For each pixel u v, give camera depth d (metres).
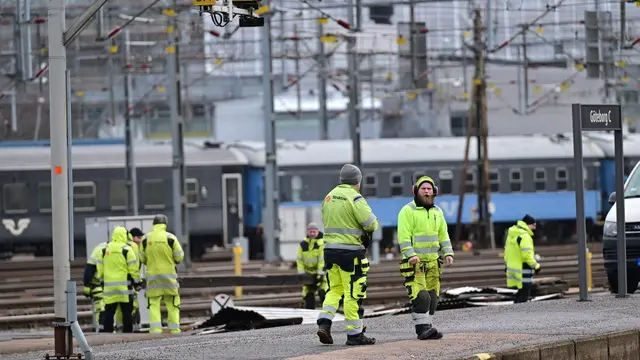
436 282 59.03
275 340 63.22
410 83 183.38
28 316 112.38
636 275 91.06
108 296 91.56
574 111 81.12
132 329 92.75
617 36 170.75
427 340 57.94
